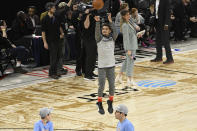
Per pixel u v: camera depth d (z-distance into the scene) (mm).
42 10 21703
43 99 12867
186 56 18891
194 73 15695
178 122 10484
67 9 15328
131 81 14172
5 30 16875
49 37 15219
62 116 11188
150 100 12391
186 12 23703
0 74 16406
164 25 17141
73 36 18688
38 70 17109
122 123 7934
